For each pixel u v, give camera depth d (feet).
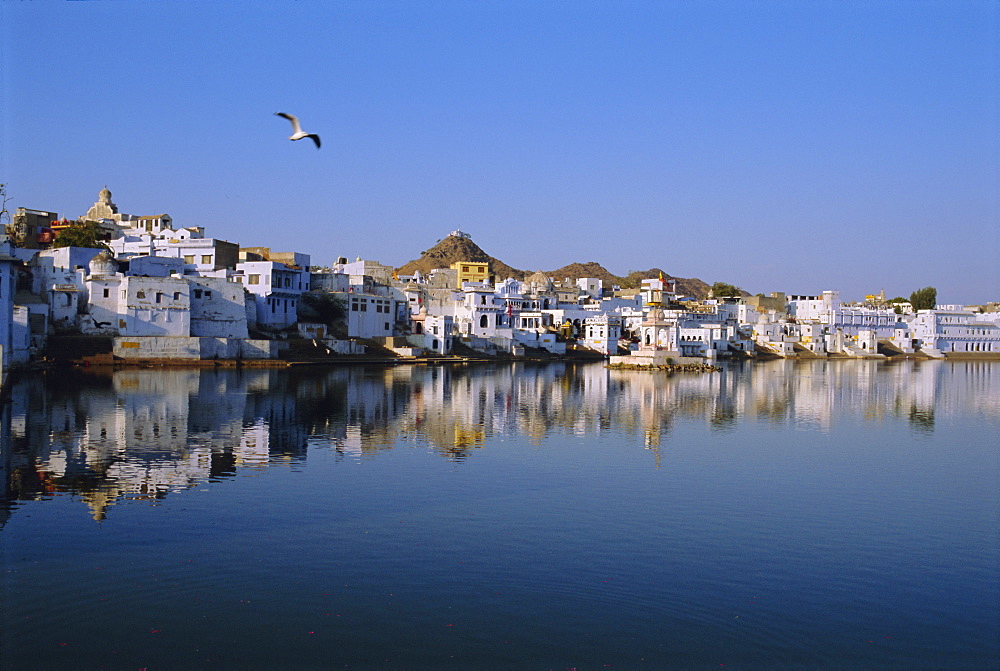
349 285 372.79
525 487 101.19
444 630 58.54
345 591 65.00
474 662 54.08
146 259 274.77
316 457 114.62
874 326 622.95
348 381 232.53
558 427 154.30
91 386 185.26
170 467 104.17
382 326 367.04
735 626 60.85
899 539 83.15
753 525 87.04
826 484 108.68
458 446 128.57
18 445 114.11
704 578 70.38
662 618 61.77
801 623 61.72
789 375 342.44
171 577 66.59
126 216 415.03
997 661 56.39
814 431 161.17
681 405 201.26
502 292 488.02
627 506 93.35
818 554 77.71
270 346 284.00
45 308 236.22
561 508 91.50
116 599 61.87
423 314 390.83
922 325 613.52
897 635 60.13
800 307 641.40
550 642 57.21
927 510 95.25
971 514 93.56
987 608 65.36
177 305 261.44
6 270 199.11
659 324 357.61
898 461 127.44
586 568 71.87
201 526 79.92
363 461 113.50
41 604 60.54
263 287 309.01
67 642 55.01
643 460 121.90
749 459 125.80
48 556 70.18
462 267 531.09
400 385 228.63
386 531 80.48
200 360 255.29
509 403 193.16
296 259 351.05
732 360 465.47
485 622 60.08
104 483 94.63
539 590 66.44
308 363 289.53
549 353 429.79
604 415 176.14
